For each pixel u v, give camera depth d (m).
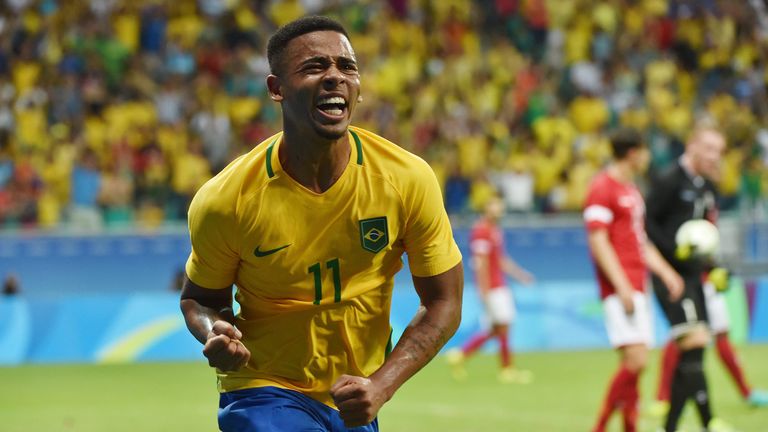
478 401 11.93
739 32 27.80
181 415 11.18
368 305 4.34
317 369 4.38
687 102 25.98
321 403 4.44
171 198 20.59
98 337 16.36
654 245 8.69
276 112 23.08
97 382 13.88
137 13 24.12
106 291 18.69
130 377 14.36
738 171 23.53
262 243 4.13
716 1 27.86
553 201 21.98
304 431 4.29
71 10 23.72
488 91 24.34
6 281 17.19
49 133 21.16
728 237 19.08
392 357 4.17
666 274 8.34
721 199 22.09
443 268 4.31
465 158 22.39
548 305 17.84
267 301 4.32
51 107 21.67
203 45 23.80
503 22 26.66
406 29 25.56
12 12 23.53
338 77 3.93
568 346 17.75
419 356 4.21
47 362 16.09
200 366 15.61
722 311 9.95
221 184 4.12
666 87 25.94
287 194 4.09
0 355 16.02
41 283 18.41
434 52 25.52
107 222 19.94
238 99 22.91
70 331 16.33
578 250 20.27
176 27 24.03
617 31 26.97
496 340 17.58
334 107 3.96
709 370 14.51
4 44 23.02
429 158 22.17
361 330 4.37
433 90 24.02
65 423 10.68
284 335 4.35
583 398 12.10
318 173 4.07
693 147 8.71
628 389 8.23
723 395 12.05
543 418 10.61
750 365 14.87
